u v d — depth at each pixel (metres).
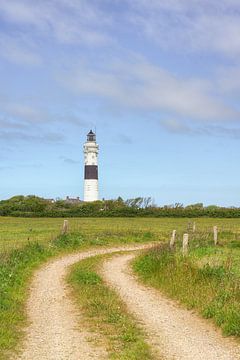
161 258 24.62
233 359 11.91
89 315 16.02
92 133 122.50
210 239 38.94
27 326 14.91
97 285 21.27
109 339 13.42
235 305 15.52
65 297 19.25
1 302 16.67
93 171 122.31
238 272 20.16
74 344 13.06
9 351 12.27
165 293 19.98
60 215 101.69
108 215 101.94
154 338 13.64
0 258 25.86
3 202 118.06
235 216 96.38
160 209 103.00
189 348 12.75
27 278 23.09
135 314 16.41
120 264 29.14
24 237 43.03
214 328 14.75
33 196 124.94
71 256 32.56
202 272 20.05
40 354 12.20
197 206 108.69
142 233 49.19
